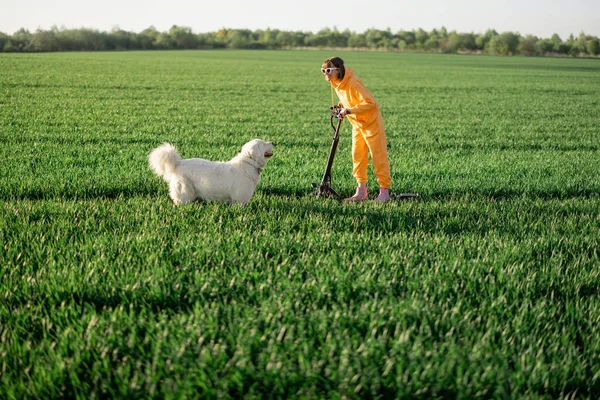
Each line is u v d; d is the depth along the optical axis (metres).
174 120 17.38
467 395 2.92
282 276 4.43
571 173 10.33
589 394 3.09
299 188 8.47
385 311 3.76
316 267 4.63
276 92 29.84
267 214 6.43
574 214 7.20
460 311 3.93
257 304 3.98
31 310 3.74
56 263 4.59
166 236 5.48
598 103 27.53
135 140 13.20
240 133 15.17
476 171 10.37
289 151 12.12
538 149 13.92
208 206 6.51
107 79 33.88
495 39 137.25
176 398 2.83
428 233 5.92
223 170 6.54
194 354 3.21
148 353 3.22
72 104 20.69
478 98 29.42
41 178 8.20
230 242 5.28
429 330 3.53
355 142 7.95
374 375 3.04
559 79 46.38
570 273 4.83
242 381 2.98
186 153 11.35
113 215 6.20
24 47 97.31
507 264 4.89
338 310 3.76
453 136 15.90
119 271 4.42
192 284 4.25
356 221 6.29
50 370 3.03
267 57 85.62
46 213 6.31
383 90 33.53
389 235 5.85
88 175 8.77
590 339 3.63
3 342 3.29
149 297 4.02
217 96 26.53
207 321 3.57
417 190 8.69
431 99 28.47
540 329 3.77
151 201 7.07
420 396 2.90
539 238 5.77
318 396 2.88
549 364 3.28
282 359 3.14
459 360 3.18
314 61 73.31
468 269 4.74
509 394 2.98
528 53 132.88
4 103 20.06
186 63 59.12
